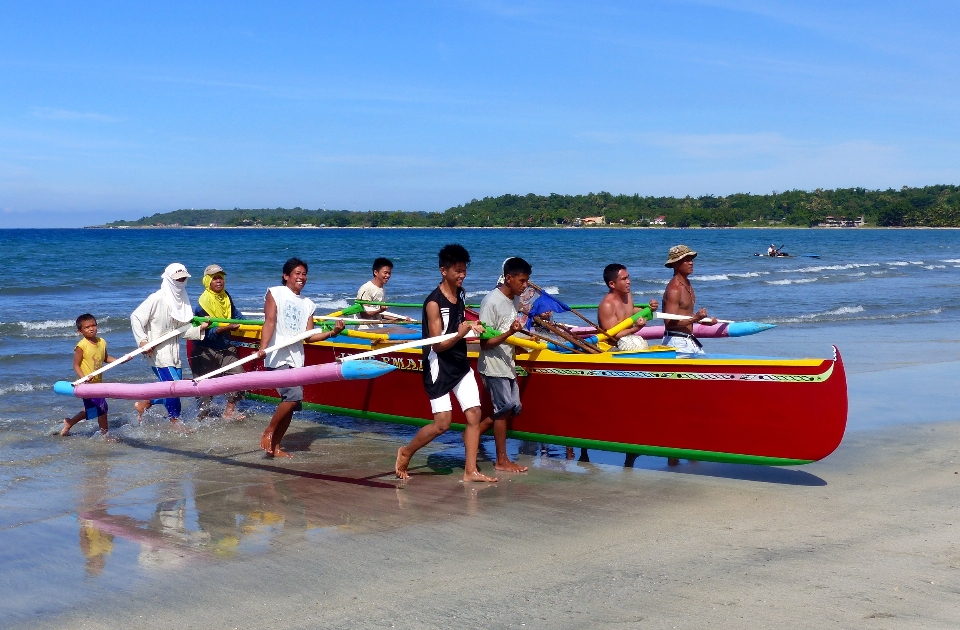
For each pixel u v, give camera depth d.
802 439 5.91
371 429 8.48
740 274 34.28
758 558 4.73
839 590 4.26
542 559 4.79
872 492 6.00
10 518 5.63
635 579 4.46
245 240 78.56
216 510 5.79
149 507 5.88
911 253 57.62
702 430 6.25
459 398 6.35
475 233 127.75
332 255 47.03
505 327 6.32
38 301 21.38
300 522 5.52
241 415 8.95
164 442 7.86
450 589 4.39
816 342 14.11
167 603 4.27
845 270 37.28
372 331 9.09
